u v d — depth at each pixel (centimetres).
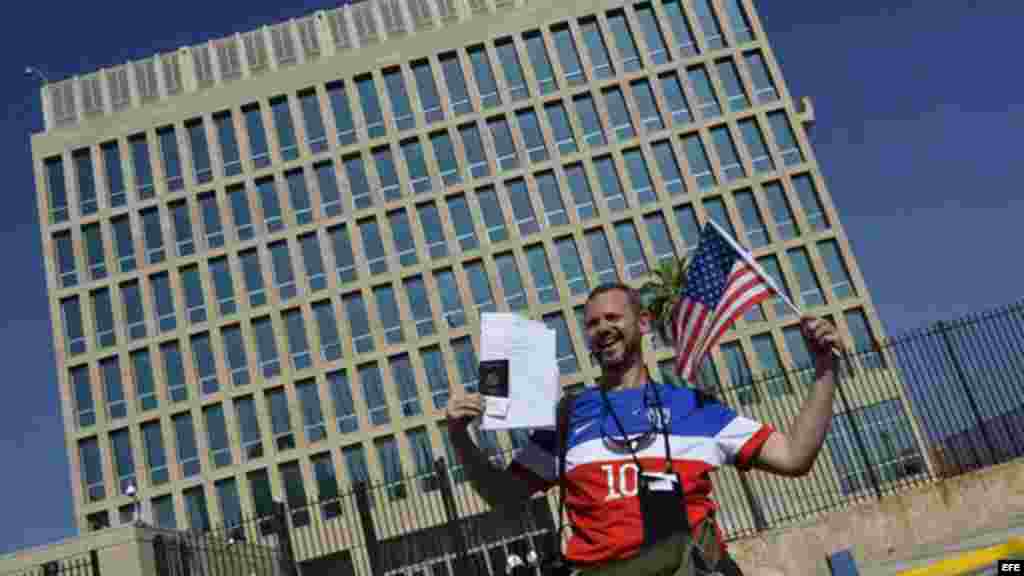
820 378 263
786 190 5050
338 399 4828
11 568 2717
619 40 5381
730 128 5172
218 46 5509
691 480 252
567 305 4891
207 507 4700
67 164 5297
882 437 3203
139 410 4878
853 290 4869
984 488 1452
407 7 5506
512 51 5384
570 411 270
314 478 4700
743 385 1683
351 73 5378
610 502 250
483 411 273
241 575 2469
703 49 5325
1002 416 1469
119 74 5466
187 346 4950
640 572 241
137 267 5100
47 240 5175
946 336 1514
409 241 5062
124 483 4775
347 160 5231
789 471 255
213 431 4828
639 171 5131
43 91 5438
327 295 4978
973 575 632
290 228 5106
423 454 4706
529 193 5088
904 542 1462
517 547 548
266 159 5259
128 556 2728
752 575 1484
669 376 4572
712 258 333
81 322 5047
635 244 5000
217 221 5172
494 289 4934
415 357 4853
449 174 5162
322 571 4528
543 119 5219
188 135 5341
